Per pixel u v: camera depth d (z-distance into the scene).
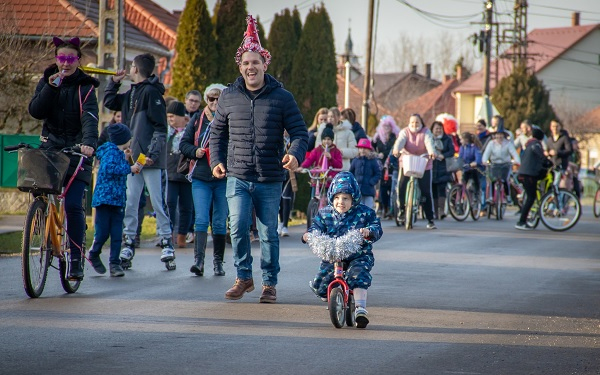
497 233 33.97
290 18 52.28
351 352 13.02
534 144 36.09
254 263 22.98
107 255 24.06
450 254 26.08
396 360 12.59
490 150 41.72
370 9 65.81
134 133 21.47
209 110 20.41
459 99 159.12
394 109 160.62
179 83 45.78
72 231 17.55
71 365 11.84
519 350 13.45
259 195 17.03
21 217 35.88
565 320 16.06
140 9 73.12
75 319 14.99
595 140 150.88
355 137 34.66
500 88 105.81
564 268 23.59
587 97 157.38
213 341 13.50
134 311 15.86
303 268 22.12
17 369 11.58
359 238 14.71
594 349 13.62
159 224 21.48
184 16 46.00
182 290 18.34
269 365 12.10
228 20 46.59
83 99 17.44
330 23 51.88
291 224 36.62
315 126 32.66
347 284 14.93
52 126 17.67
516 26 119.12
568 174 47.09
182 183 25.52
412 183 34.66
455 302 17.73
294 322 15.20
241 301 17.17
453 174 42.91
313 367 12.05
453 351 13.27
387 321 15.53
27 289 16.78
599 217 46.91
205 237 20.55
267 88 17.00
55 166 16.55
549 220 36.66
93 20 49.34
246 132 16.95
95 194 19.91
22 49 37.50
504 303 17.77
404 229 34.69
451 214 40.06
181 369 11.75
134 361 12.13
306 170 30.02
